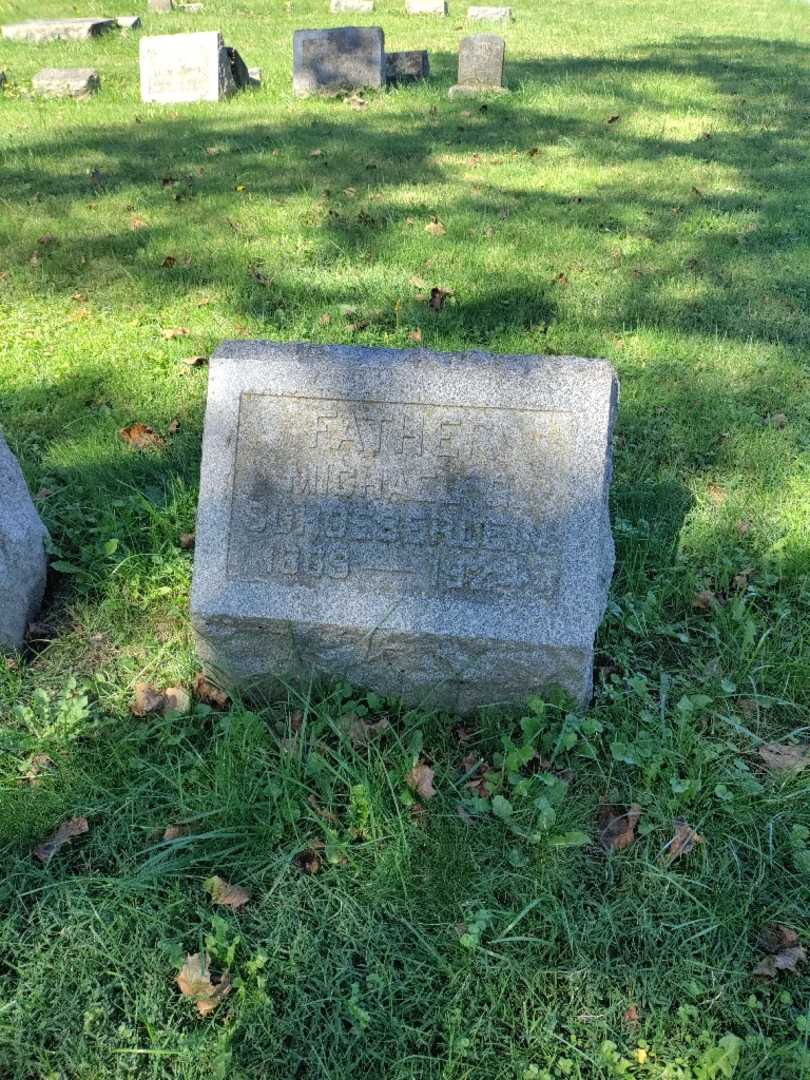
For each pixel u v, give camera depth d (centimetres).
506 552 284
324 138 908
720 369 497
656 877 251
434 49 1385
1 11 1642
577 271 609
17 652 329
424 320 533
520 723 287
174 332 531
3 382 489
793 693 312
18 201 735
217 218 692
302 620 288
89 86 1128
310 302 559
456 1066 215
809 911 245
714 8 1894
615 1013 225
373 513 289
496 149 876
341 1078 212
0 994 229
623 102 1060
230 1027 221
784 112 1039
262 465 293
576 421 280
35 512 349
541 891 248
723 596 358
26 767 285
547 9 1841
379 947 238
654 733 292
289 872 255
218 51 1084
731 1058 210
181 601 350
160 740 291
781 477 414
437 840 260
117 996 230
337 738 295
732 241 671
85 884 251
